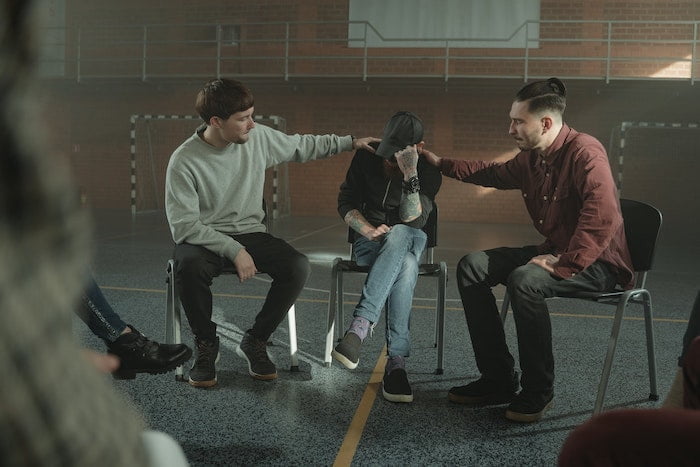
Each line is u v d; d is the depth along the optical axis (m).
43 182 0.23
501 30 13.35
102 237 9.38
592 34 13.19
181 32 14.52
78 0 14.82
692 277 6.96
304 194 14.74
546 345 2.58
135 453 0.30
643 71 13.16
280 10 14.09
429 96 14.08
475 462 2.21
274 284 3.08
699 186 13.42
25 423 0.25
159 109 15.05
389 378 2.82
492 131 13.92
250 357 3.08
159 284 5.58
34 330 0.24
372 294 2.86
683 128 13.11
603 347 3.81
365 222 3.20
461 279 2.80
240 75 13.40
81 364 0.27
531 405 2.58
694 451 0.60
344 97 14.39
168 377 3.11
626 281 2.73
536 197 2.88
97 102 15.27
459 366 3.36
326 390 2.95
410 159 3.08
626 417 0.62
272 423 2.55
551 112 2.68
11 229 0.23
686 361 0.97
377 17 13.72
